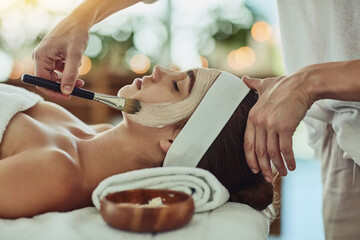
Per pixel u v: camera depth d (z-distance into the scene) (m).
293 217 2.16
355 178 1.15
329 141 1.24
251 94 1.07
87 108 2.89
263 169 0.93
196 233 0.73
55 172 0.88
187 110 1.03
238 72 3.33
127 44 3.14
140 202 0.79
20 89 1.21
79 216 0.81
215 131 1.00
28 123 1.00
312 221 2.10
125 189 0.83
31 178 0.85
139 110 1.04
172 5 3.31
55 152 0.91
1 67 2.94
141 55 3.19
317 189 2.66
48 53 1.05
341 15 1.06
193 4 3.32
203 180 0.88
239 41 3.31
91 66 3.05
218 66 3.35
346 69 0.87
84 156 1.04
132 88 1.11
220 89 1.03
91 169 1.02
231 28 3.31
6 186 0.83
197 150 0.99
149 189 0.79
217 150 1.01
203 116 1.00
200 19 3.34
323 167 1.28
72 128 1.17
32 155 0.89
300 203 2.38
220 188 0.87
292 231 1.96
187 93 1.05
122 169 1.04
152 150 1.05
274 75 3.30
